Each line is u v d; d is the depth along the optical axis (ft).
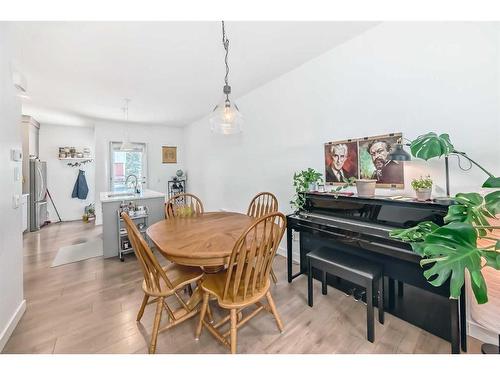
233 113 6.97
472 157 5.08
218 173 15.02
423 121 5.78
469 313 4.99
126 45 7.16
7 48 5.42
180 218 7.70
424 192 5.30
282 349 4.83
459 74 5.20
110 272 8.64
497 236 4.56
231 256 4.35
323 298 6.76
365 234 5.41
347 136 7.46
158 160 19.33
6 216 5.24
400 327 5.48
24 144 14.93
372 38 6.68
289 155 9.59
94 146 17.71
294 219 7.13
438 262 3.03
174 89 10.96
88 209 18.78
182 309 6.10
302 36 6.98
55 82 9.91
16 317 5.61
